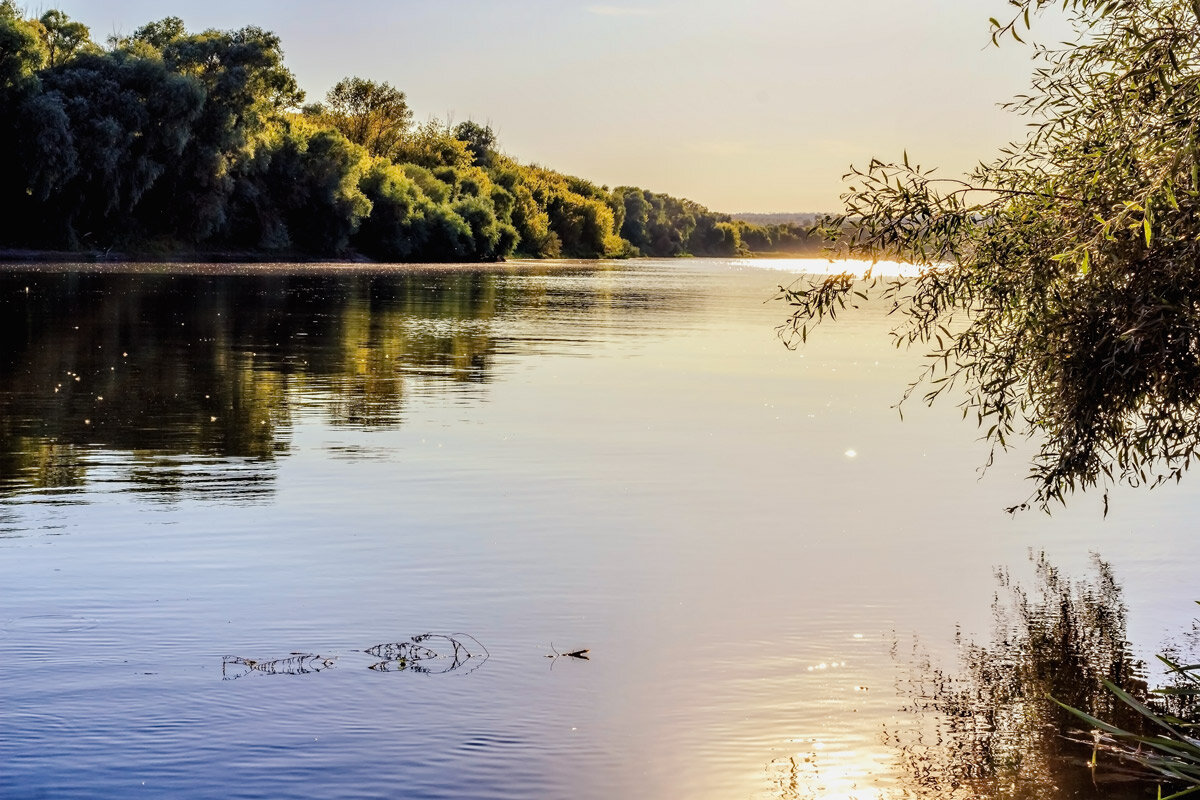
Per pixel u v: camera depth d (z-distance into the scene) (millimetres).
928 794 5570
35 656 7047
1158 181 5770
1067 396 6977
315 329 33031
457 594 8516
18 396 18281
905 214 6996
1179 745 5688
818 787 5633
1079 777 5773
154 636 7457
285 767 5668
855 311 50125
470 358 26078
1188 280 6320
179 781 5496
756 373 24047
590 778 5648
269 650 7270
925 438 16000
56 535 9938
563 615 8109
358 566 9188
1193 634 7875
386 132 143625
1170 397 6781
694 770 5742
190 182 85688
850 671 7121
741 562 9539
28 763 5633
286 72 87438
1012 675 7105
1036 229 6777
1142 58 6363
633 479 12859
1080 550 10109
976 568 9484
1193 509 11672
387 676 6855
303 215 100438
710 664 7176
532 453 14359
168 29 91812
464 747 5930
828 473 13438
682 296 61031
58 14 84938
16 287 47625
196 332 30703
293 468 13148
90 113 74625
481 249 127500
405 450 14398
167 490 11836
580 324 38062
